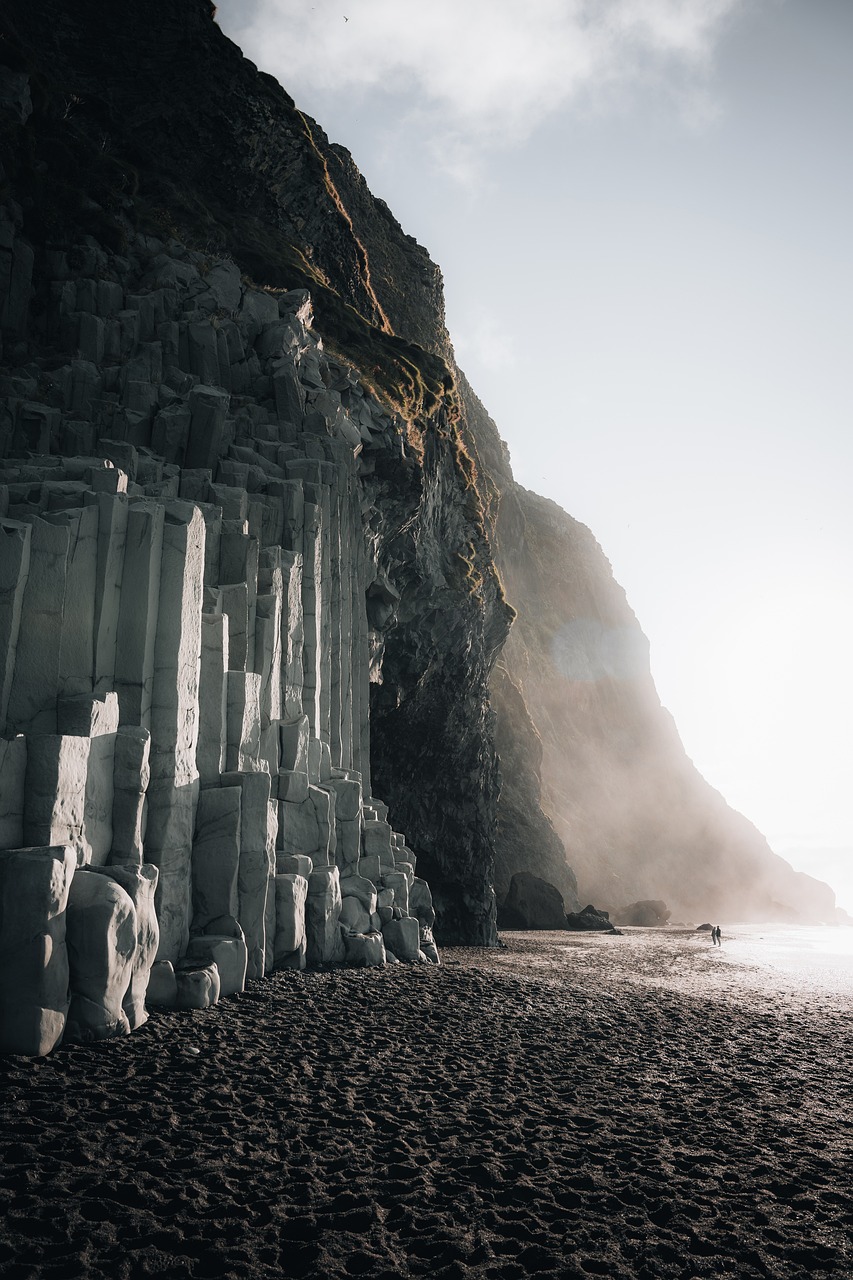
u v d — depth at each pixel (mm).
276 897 20219
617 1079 14273
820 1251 8148
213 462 29312
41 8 47156
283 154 50594
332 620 31812
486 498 93750
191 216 40938
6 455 25922
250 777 18609
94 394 29953
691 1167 10258
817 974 38719
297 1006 16844
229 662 21312
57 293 32312
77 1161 8984
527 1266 7695
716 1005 24359
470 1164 9914
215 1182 8891
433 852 58844
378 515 39438
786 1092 14266
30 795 12859
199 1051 13039
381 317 59531
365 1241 7961
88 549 16172
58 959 12047
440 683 55094
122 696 16266
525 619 181750
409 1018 17328
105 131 41594
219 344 33969
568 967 35781
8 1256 7215
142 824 15727
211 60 49125
